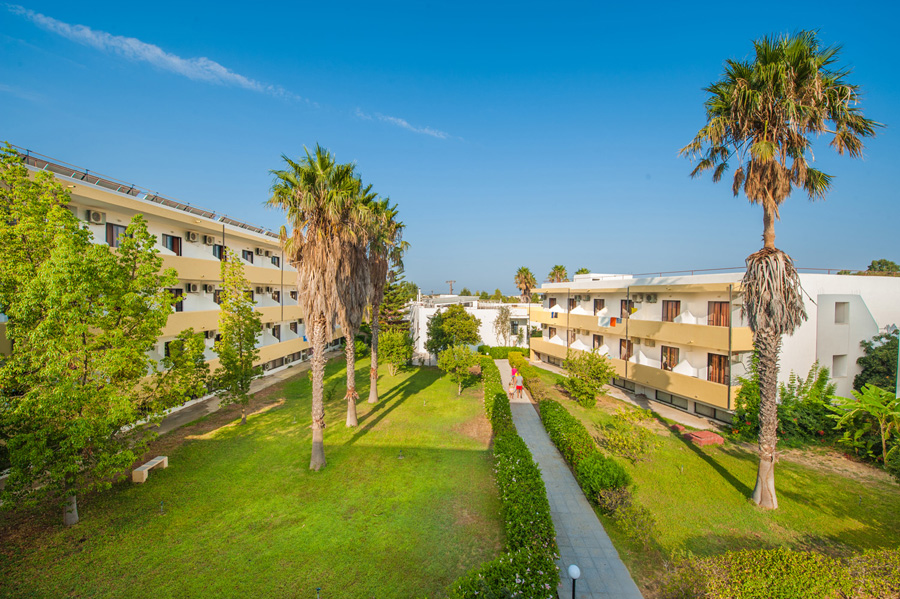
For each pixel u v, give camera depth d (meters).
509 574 6.79
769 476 11.20
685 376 19.56
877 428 14.42
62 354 9.26
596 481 11.12
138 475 12.30
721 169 12.69
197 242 23.36
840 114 10.38
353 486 12.18
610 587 7.92
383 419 19.16
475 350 41.22
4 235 9.49
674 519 10.58
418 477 12.80
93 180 17.89
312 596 7.65
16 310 9.05
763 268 10.96
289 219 13.55
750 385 16.95
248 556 8.84
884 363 17.72
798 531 10.09
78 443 8.88
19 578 8.07
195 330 21.17
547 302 35.00
